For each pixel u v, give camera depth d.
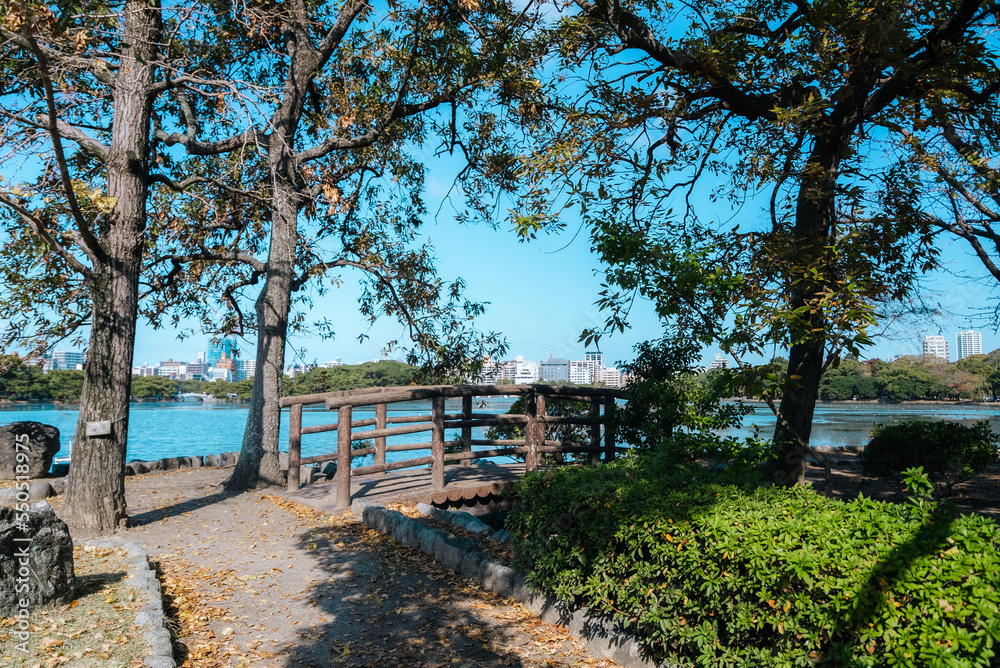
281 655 4.77
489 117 13.26
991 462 10.66
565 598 5.11
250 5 10.92
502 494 10.41
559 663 4.68
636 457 6.59
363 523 8.59
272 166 9.95
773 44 7.87
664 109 8.37
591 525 4.84
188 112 11.59
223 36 11.63
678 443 6.34
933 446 10.52
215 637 5.04
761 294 5.95
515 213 6.91
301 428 10.98
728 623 3.73
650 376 12.53
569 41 8.61
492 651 4.86
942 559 2.96
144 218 8.79
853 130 7.27
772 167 7.45
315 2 12.75
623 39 7.71
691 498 4.53
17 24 5.88
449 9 11.14
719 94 7.98
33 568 4.91
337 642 4.99
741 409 11.64
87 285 8.47
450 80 11.70
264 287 11.91
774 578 3.42
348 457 9.38
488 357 15.69
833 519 3.64
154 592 5.49
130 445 32.16
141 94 8.64
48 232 7.52
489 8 10.89
